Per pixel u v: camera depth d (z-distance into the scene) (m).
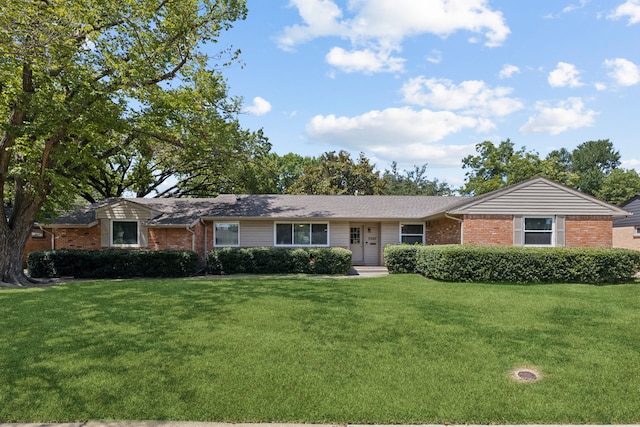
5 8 9.66
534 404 4.08
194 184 28.73
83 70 12.11
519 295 9.90
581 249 12.71
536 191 14.86
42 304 8.51
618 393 4.36
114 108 12.30
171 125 15.04
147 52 13.10
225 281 12.24
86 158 12.80
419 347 5.81
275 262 16.23
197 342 5.92
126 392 4.29
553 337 6.33
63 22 10.98
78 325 6.81
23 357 5.28
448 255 12.53
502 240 14.78
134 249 17.48
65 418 3.78
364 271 17.11
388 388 4.43
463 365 5.13
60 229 17.64
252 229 18.61
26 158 13.17
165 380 4.59
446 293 10.13
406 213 18.89
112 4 11.83
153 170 25.89
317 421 3.75
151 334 6.30
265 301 8.84
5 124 11.41
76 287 10.88
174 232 17.45
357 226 20.08
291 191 33.78
